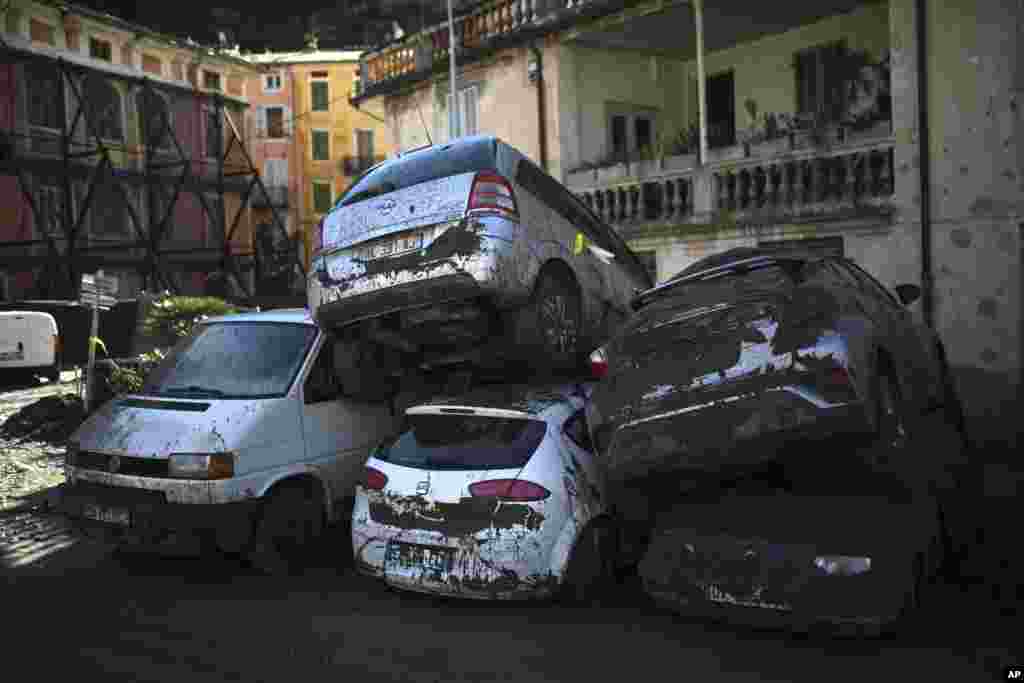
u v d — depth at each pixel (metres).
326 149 49.16
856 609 4.31
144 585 5.89
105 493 5.88
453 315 5.98
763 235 11.40
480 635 4.86
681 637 4.78
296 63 48.62
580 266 6.95
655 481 5.32
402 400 7.01
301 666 4.45
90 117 31.53
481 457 5.32
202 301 15.91
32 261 28.62
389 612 5.29
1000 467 8.35
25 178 28.97
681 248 12.45
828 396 4.52
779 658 4.42
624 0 12.84
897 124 9.95
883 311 5.86
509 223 5.91
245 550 5.90
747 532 4.72
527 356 6.34
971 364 9.43
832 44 13.36
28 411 11.45
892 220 10.02
